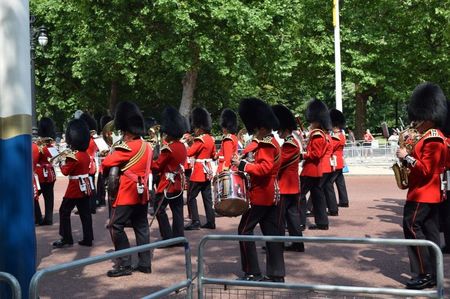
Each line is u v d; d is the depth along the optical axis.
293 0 26.69
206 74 30.50
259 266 6.94
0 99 4.79
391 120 49.62
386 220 10.29
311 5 28.44
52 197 10.88
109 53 25.34
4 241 4.76
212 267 7.18
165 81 28.92
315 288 4.57
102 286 6.48
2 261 4.77
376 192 14.88
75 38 29.66
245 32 24.23
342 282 6.39
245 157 6.12
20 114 4.80
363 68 28.39
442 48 28.25
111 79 29.08
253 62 27.27
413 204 6.13
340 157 11.98
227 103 33.12
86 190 8.67
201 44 24.22
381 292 4.36
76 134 8.64
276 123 6.19
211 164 10.05
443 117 6.20
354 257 7.61
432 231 6.13
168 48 24.72
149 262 7.03
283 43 26.64
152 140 9.08
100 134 13.01
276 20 25.97
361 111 31.09
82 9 25.06
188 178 10.46
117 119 7.03
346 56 28.59
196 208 10.00
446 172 6.68
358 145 23.53
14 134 4.79
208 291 5.71
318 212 9.50
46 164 10.74
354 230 9.38
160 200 8.28
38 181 10.64
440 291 4.15
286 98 39.16
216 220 10.99
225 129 10.02
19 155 4.80
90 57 25.92
